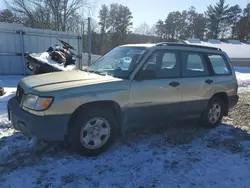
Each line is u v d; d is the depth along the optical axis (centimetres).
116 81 360
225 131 498
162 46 418
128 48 443
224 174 327
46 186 283
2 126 457
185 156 375
